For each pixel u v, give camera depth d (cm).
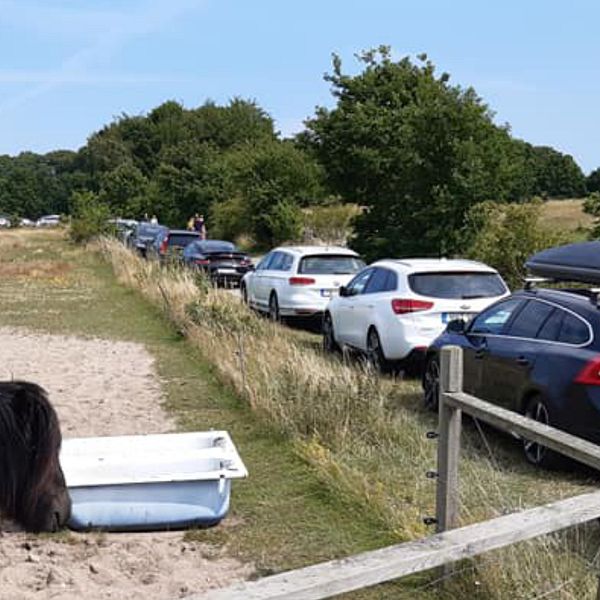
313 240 3997
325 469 666
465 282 1113
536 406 748
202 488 572
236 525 585
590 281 778
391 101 2434
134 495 561
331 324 1314
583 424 702
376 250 2228
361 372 936
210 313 1384
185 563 521
